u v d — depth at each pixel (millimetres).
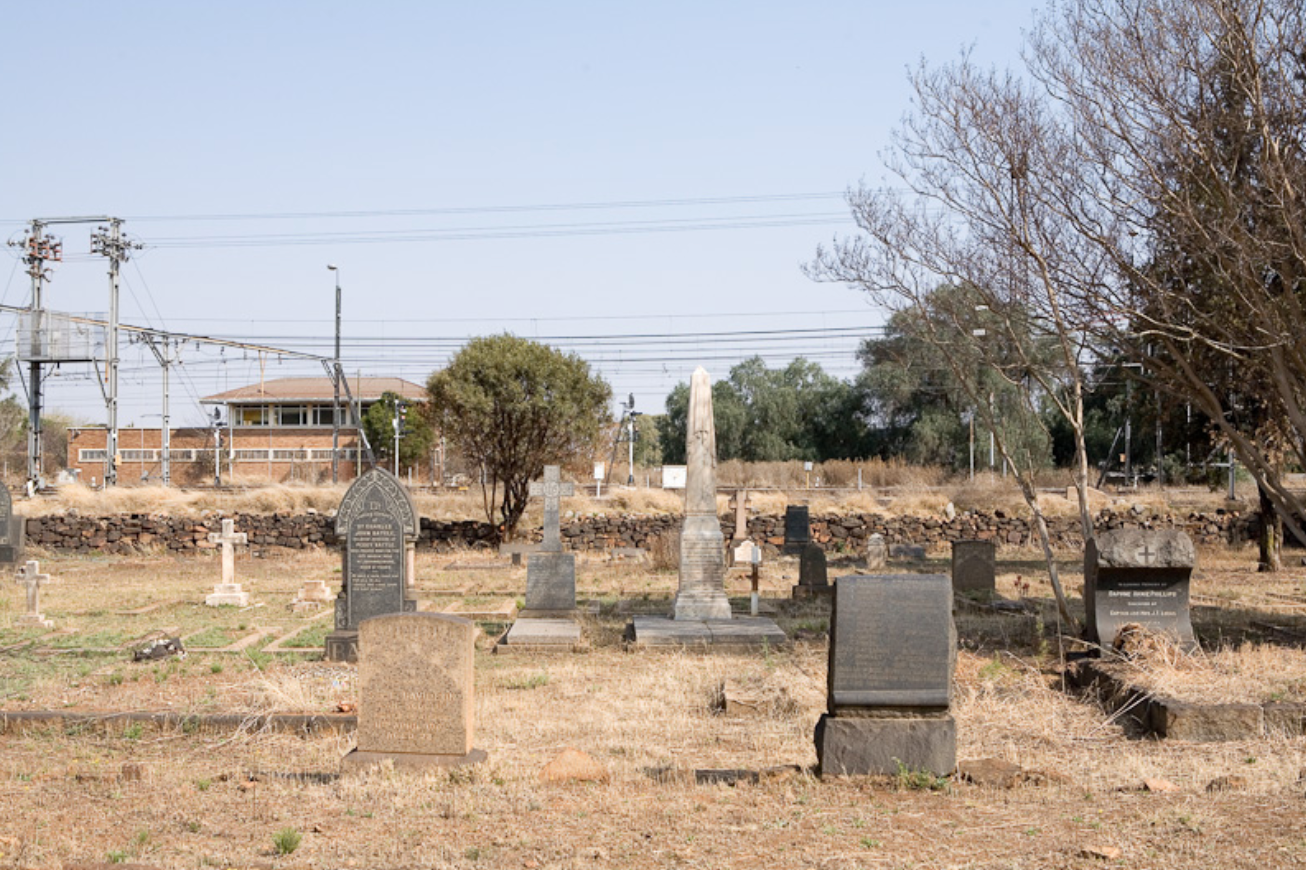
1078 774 8930
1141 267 15609
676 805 8000
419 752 8922
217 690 12961
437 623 8906
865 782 8375
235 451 68938
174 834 7582
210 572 30016
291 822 7777
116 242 48031
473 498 40438
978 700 11742
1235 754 9516
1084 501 15914
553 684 13586
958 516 36219
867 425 74125
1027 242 15648
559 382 34250
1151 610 14016
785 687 12016
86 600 23156
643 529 35625
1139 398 28688
